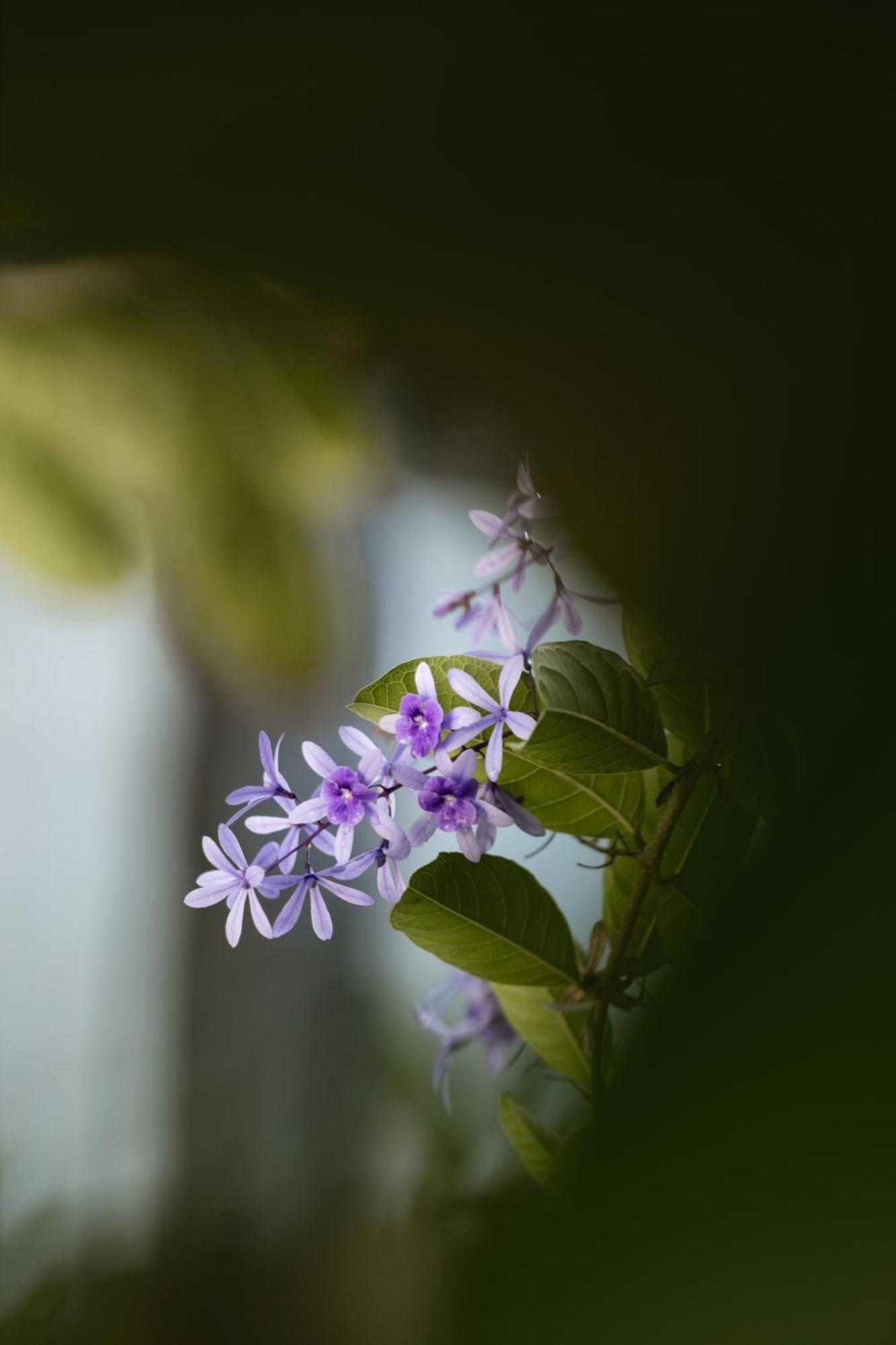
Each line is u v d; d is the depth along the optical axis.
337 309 0.62
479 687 0.78
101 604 1.11
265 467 1.02
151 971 2.32
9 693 2.32
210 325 0.77
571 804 0.80
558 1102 0.93
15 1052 2.27
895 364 0.60
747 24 0.60
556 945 0.80
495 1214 0.42
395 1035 1.43
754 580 0.60
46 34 0.59
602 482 0.61
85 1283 1.30
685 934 0.78
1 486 1.04
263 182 0.61
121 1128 2.10
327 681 1.33
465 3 0.60
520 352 0.61
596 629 0.78
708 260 0.61
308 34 0.60
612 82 0.61
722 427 0.61
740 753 0.72
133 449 0.99
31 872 2.41
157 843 2.34
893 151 0.60
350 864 0.80
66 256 0.61
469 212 0.61
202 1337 1.12
